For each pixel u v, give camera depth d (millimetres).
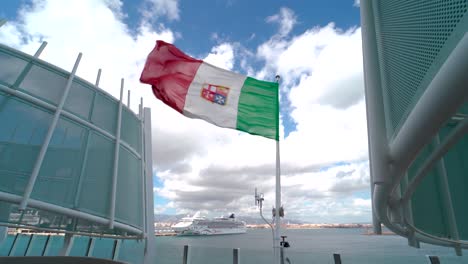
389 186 7039
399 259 11578
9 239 17062
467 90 3328
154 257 14508
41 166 9328
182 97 13617
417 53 4320
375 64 5988
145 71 13719
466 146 10164
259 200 15141
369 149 9398
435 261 10148
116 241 15703
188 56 14180
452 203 10391
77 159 10477
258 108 13656
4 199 8234
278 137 13281
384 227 13031
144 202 14531
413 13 4395
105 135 12008
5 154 8750
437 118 4000
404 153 5309
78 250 15961
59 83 10977
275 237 12375
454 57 3115
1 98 9195
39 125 9797
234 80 14023
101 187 11086
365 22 6340
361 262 11461
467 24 3092
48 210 9062
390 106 5727
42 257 11945
